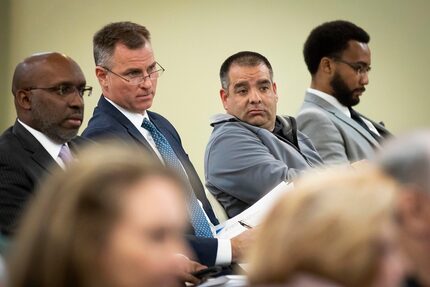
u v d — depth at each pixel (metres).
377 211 2.42
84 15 11.73
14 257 2.34
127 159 2.38
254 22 11.87
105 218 2.28
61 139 6.09
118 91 6.85
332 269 2.42
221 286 5.20
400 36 12.10
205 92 11.82
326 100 8.67
